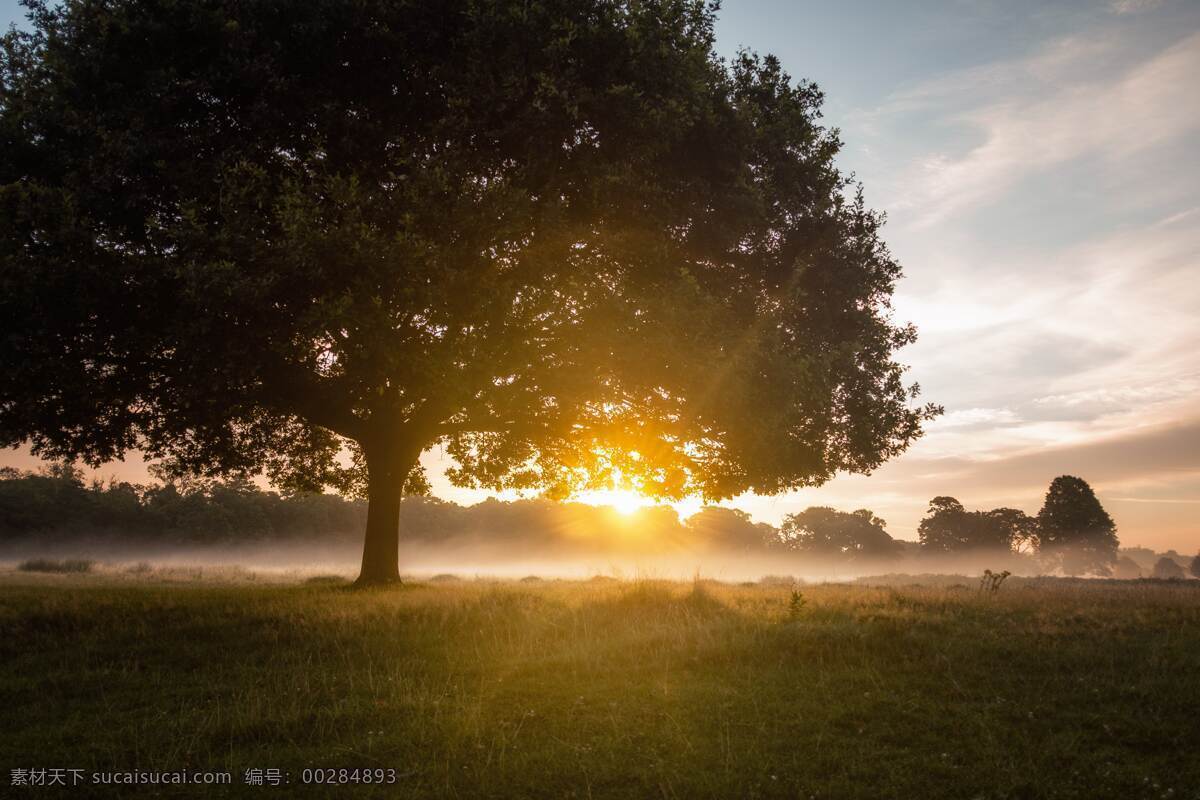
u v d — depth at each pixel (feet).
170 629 36.22
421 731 20.51
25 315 39.96
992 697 22.70
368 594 49.93
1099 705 21.72
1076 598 46.06
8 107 43.11
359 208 39.60
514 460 76.69
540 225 46.24
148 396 49.11
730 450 56.34
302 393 53.98
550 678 26.30
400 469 63.87
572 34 42.50
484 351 45.11
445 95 45.01
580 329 47.29
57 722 22.86
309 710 22.63
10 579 83.20
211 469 71.56
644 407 54.34
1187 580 113.91
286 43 44.21
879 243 65.36
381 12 43.32
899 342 65.67
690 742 19.39
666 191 50.08
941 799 15.97
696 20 51.85
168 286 41.22
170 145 41.96
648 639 31.58
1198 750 18.29
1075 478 388.98
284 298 40.57
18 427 47.98
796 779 17.01
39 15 48.21
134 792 17.08
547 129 43.86
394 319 42.91
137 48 43.37
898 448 64.80
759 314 54.75
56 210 39.01
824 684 24.39
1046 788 16.28
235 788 17.12
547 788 16.87
